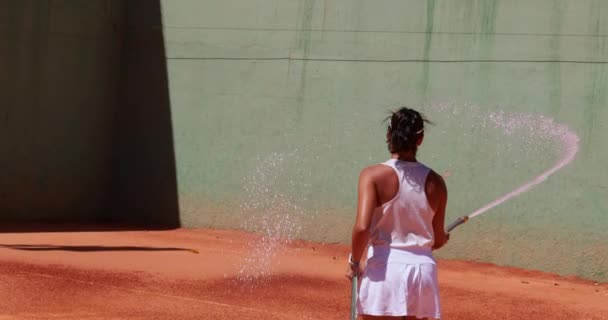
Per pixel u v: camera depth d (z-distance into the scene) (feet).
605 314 55.26
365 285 25.91
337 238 83.87
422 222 26.11
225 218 90.68
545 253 73.61
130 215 97.40
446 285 64.03
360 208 25.67
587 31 72.84
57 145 95.20
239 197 89.92
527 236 74.64
